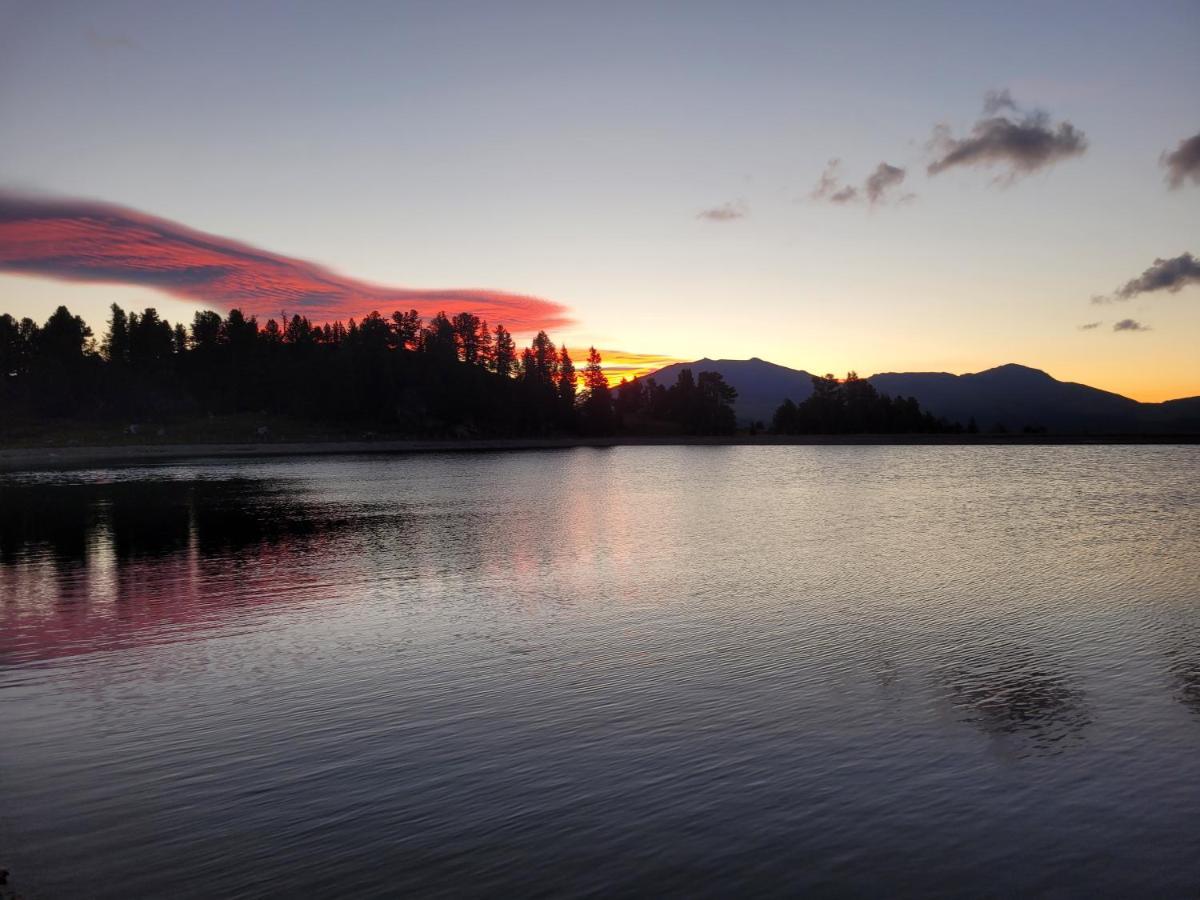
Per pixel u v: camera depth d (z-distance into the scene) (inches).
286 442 6963.6
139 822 371.9
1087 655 634.8
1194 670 592.1
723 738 466.0
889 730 476.7
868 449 6958.7
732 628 740.7
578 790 399.2
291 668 628.7
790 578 1007.0
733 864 329.7
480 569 1103.6
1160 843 345.7
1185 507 1927.9
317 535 1493.6
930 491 2551.7
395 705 535.5
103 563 1179.9
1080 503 2069.4
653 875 322.0
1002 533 1454.2
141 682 597.0
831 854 337.7
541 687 569.3
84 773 429.4
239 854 341.4
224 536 1486.2
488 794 396.2
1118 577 988.6
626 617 795.4
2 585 1006.4
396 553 1261.1
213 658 661.9
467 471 3981.3
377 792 400.2
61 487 2883.9
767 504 2138.3
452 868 328.2
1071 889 312.5
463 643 700.7
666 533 1508.4
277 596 920.3
